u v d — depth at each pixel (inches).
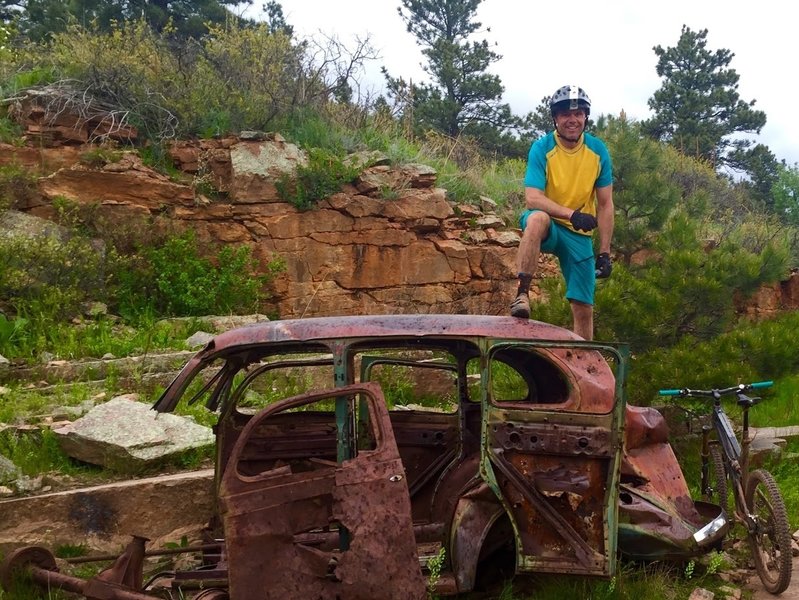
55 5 1036.5
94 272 407.2
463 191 569.0
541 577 174.1
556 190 217.6
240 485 143.6
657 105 1488.7
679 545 172.2
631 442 184.1
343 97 586.2
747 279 335.6
